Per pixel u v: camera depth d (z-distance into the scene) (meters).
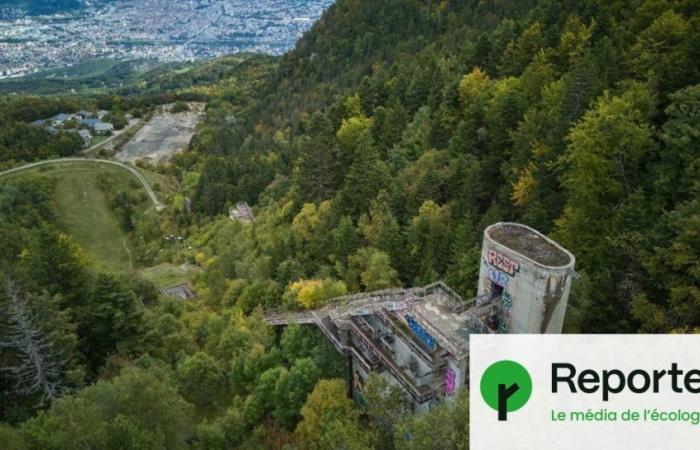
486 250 41.94
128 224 155.38
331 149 95.12
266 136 173.12
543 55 85.12
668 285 40.03
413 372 43.81
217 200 135.75
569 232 50.88
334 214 80.44
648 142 50.84
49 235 61.06
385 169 82.31
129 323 59.16
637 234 43.75
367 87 119.19
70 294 60.69
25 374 48.41
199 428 47.16
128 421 33.94
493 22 143.12
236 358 57.34
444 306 45.44
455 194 71.06
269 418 50.66
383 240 67.19
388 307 47.28
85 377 54.81
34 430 34.31
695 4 72.69
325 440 39.06
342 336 50.91
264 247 85.88
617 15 89.75
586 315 44.41
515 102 73.81
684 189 45.81
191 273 109.00
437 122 89.75
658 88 59.78
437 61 118.50
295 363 51.84
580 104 62.31
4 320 50.28
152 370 51.41
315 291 60.56
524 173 62.88
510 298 40.47
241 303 73.88
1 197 145.38
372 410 41.28
